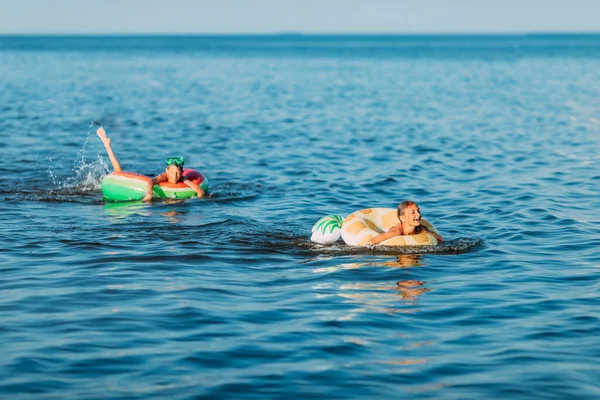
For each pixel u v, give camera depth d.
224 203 14.52
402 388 6.37
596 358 6.98
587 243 11.41
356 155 21.45
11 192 15.30
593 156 20.98
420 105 37.97
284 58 106.00
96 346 7.21
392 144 23.88
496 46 183.62
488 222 12.94
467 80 58.88
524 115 32.97
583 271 9.91
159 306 8.38
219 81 57.19
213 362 6.87
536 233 12.09
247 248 11.05
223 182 17.03
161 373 6.62
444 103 39.09
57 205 14.12
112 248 10.92
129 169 19.30
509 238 11.79
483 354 7.10
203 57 108.44
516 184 16.66
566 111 34.50
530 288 9.16
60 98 41.09
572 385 6.40
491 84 54.12
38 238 11.45
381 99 41.66
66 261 10.21
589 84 53.44
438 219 13.24
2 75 62.69
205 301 8.59
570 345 7.31
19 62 88.25
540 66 81.31
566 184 16.61
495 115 33.03
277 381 6.48
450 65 84.69
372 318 8.09
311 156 21.25
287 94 44.88
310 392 6.28
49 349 7.11
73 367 6.73
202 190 15.06
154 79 59.22
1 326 7.71
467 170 18.78
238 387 6.36
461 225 12.75
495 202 14.63
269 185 16.62
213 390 6.29
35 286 9.09
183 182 14.98
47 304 8.42
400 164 19.75
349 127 28.59
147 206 14.10
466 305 8.53
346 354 7.09
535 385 6.41
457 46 186.12
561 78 60.72
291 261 10.41
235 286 9.21
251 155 21.48
